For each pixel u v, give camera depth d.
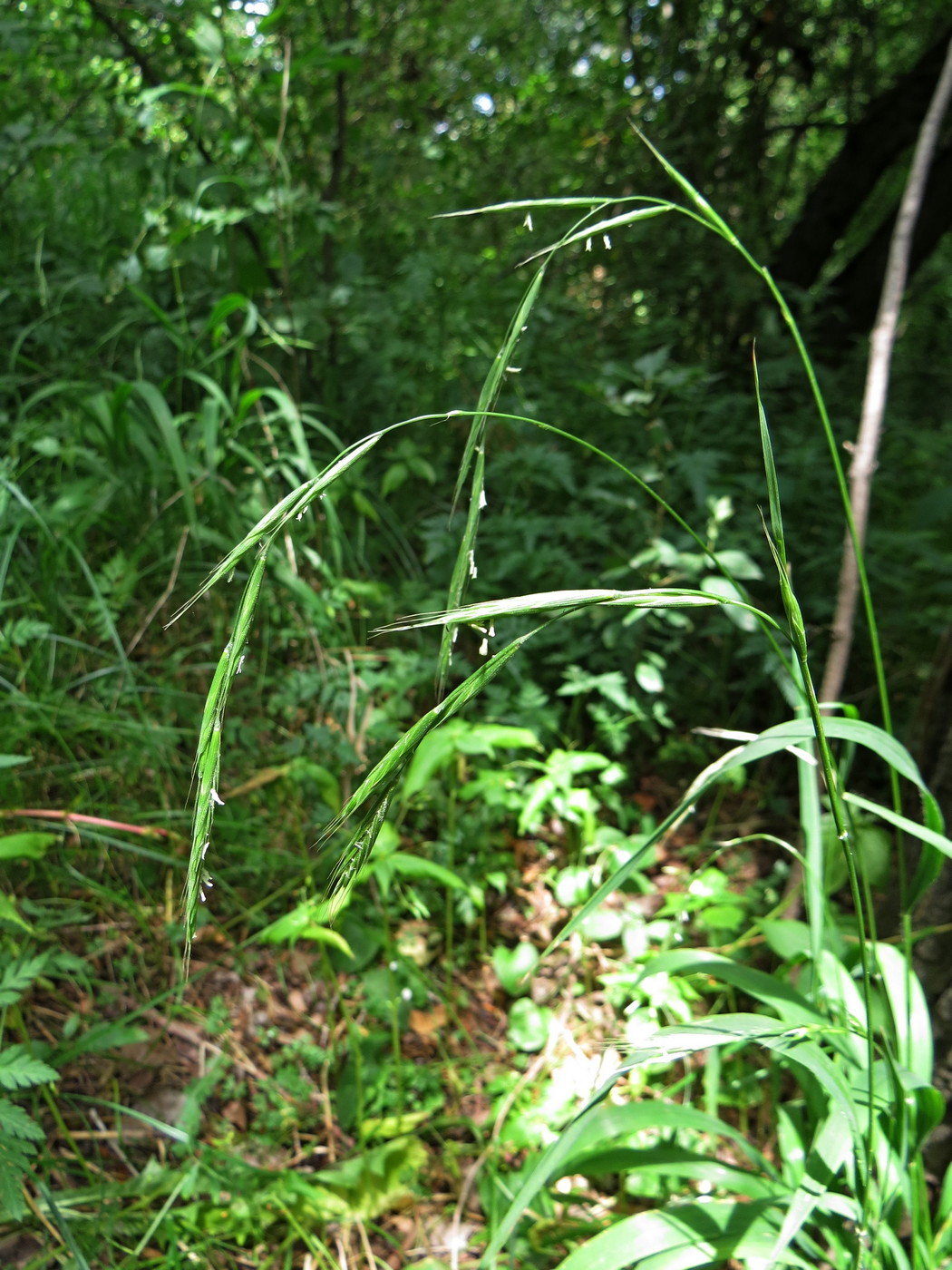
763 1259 1.35
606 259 5.21
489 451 3.56
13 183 3.95
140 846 2.37
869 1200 1.30
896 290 2.01
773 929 1.84
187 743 2.60
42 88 4.29
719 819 3.13
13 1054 1.43
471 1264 1.87
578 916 1.26
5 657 2.51
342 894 0.77
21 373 3.48
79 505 2.65
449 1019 2.37
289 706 2.58
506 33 6.20
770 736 1.35
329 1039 2.24
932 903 1.88
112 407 2.81
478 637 3.14
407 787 2.15
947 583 3.39
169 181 3.39
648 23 5.62
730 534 3.19
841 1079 1.25
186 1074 2.05
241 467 3.29
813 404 4.58
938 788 1.98
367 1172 1.94
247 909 2.43
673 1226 1.42
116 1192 1.74
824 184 5.87
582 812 2.60
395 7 5.31
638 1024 2.09
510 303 4.09
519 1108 2.17
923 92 5.61
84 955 2.19
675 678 3.27
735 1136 1.55
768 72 5.80
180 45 3.61
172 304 3.77
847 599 2.14
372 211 4.91
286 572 2.73
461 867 2.61
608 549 3.44
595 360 4.44
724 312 5.14
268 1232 1.86
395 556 3.65
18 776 2.28
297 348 3.78
